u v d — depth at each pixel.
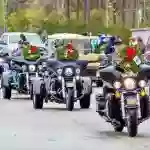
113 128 22.02
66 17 94.38
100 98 20.73
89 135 20.41
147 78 19.83
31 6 110.06
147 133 20.81
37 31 83.00
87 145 18.39
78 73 27.61
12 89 36.62
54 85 27.77
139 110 19.50
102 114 20.75
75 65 27.55
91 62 41.91
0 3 99.69
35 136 20.25
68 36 45.53
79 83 28.05
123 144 18.50
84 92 28.44
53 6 107.88
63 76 27.52
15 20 94.88
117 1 96.19
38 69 32.53
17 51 33.62
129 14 93.69
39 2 110.88
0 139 19.66
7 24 95.19
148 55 40.56
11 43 51.44
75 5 102.06
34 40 52.62
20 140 19.44
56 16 92.94
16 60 33.19
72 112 27.34
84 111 27.72
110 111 20.11
